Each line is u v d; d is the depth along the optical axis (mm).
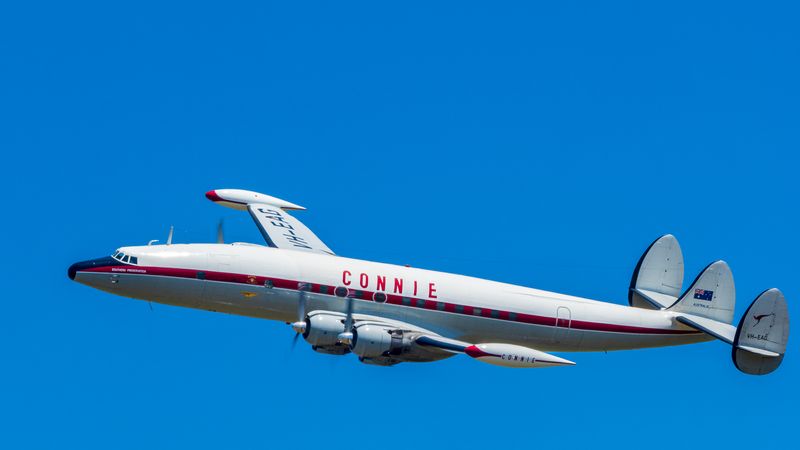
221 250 156875
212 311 158375
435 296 163250
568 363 150875
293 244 173375
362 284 159750
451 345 154750
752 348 174250
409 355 160125
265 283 155625
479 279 169375
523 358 151500
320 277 158125
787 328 175625
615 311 175000
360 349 154750
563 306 171250
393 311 161000
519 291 169750
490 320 166250
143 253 153375
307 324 155125
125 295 153625
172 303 155875
